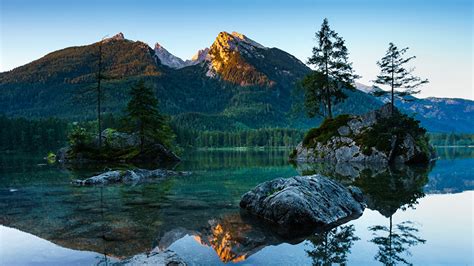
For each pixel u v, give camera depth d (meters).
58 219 11.52
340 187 14.82
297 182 13.82
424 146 47.47
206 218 12.00
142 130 49.88
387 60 48.66
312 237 9.57
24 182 22.69
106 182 22.83
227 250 8.28
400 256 7.75
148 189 19.64
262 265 7.17
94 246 8.45
